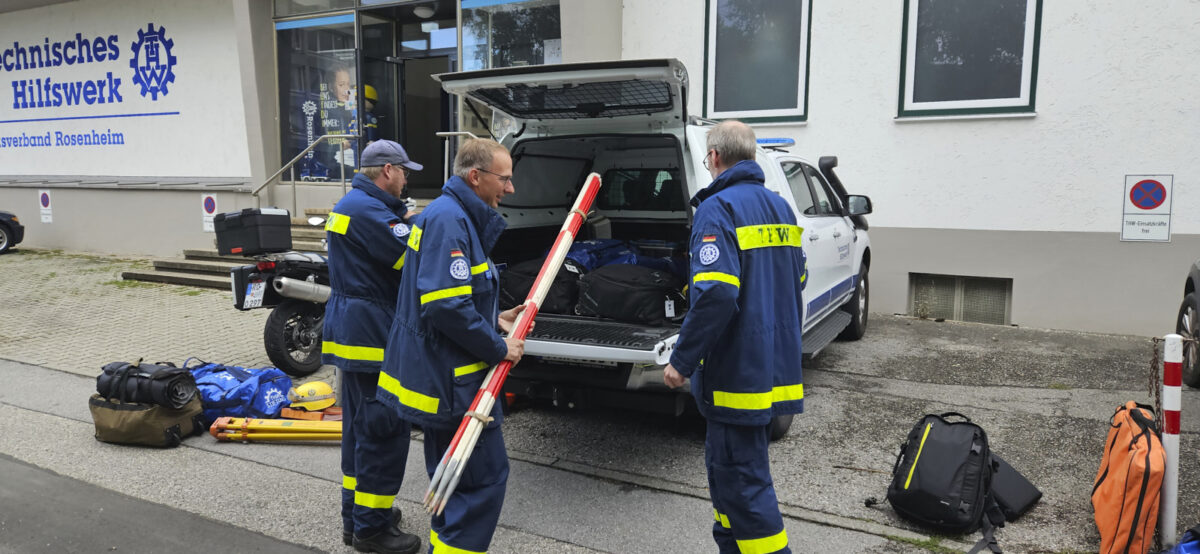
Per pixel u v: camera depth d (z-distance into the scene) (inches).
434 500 96.3
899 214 307.4
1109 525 119.1
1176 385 117.6
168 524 137.1
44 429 187.6
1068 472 155.3
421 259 103.1
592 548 127.1
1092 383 217.5
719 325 97.6
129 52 482.0
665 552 125.5
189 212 454.3
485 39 368.8
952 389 213.2
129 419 172.1
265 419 183.6
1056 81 277.9
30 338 279.7
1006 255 291.7
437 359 104.3
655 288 160.4
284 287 213.0
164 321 303.4
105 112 499.2
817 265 208.1
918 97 300.8
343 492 128.5
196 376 192.2
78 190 495.2
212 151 462.9
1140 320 275.1
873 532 131.5
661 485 151.9
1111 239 276.2
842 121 312.7
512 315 117.2
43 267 433.1
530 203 194.9
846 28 307.7
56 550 127.6
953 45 292.5
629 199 210.8
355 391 123.5
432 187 470.6
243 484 154.9
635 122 171.9
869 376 226.4
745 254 101.3
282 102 431.5
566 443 175.3
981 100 289.7
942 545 126.8
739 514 103.7
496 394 106.0
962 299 307.0
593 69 147.2
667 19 338.0
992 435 176.6
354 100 414.6
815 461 163.3
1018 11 281.6
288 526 136.4
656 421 190.1
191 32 457.1
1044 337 275.4
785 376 105.6
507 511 140.7
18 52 528.1
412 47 424.8
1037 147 283.1
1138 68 266.1
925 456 132.2
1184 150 263.1
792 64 320.8
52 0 494.0
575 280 173.3
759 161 182.4
